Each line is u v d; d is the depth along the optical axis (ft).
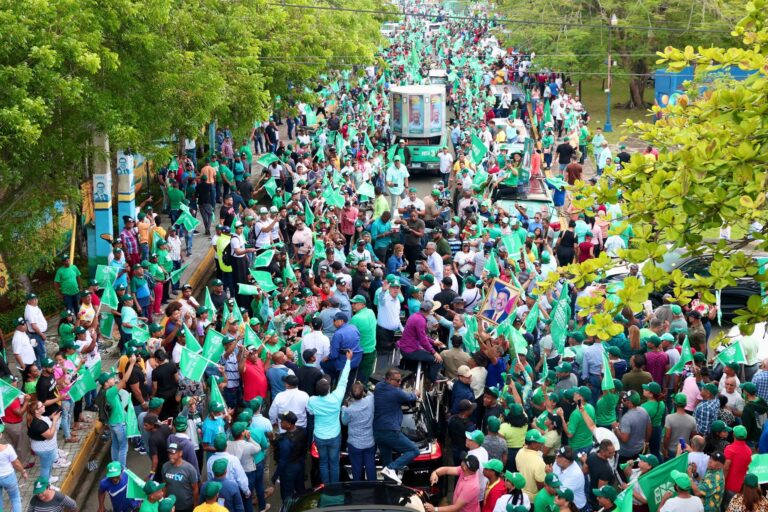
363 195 218.38
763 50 60.23
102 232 173.06
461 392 101.55
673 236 54.13
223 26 200.75
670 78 352.28
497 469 82.33
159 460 96.17
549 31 399.85
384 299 125.59
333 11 296.51
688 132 59.21
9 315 156.04
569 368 102.32
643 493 84.58
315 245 159.43
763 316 56.34
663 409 100.01
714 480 83.30
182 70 161.38
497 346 108.88
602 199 58.59
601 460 86.48
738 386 105.91
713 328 159.84
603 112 406.00
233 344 111.45
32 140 113.09
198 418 103.45
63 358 113.39
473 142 234.58
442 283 135.54
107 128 134.10
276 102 269.44
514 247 150.30
